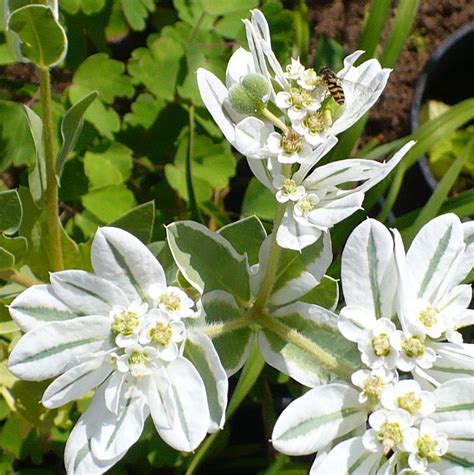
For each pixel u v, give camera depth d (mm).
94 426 205
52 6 245
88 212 369
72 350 205
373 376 204
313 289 253
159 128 385
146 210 266
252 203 375
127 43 442
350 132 356
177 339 204
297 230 212
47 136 260
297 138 206
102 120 365
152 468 360
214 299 238
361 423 209
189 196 341
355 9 499
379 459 203
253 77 204
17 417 329
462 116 360
